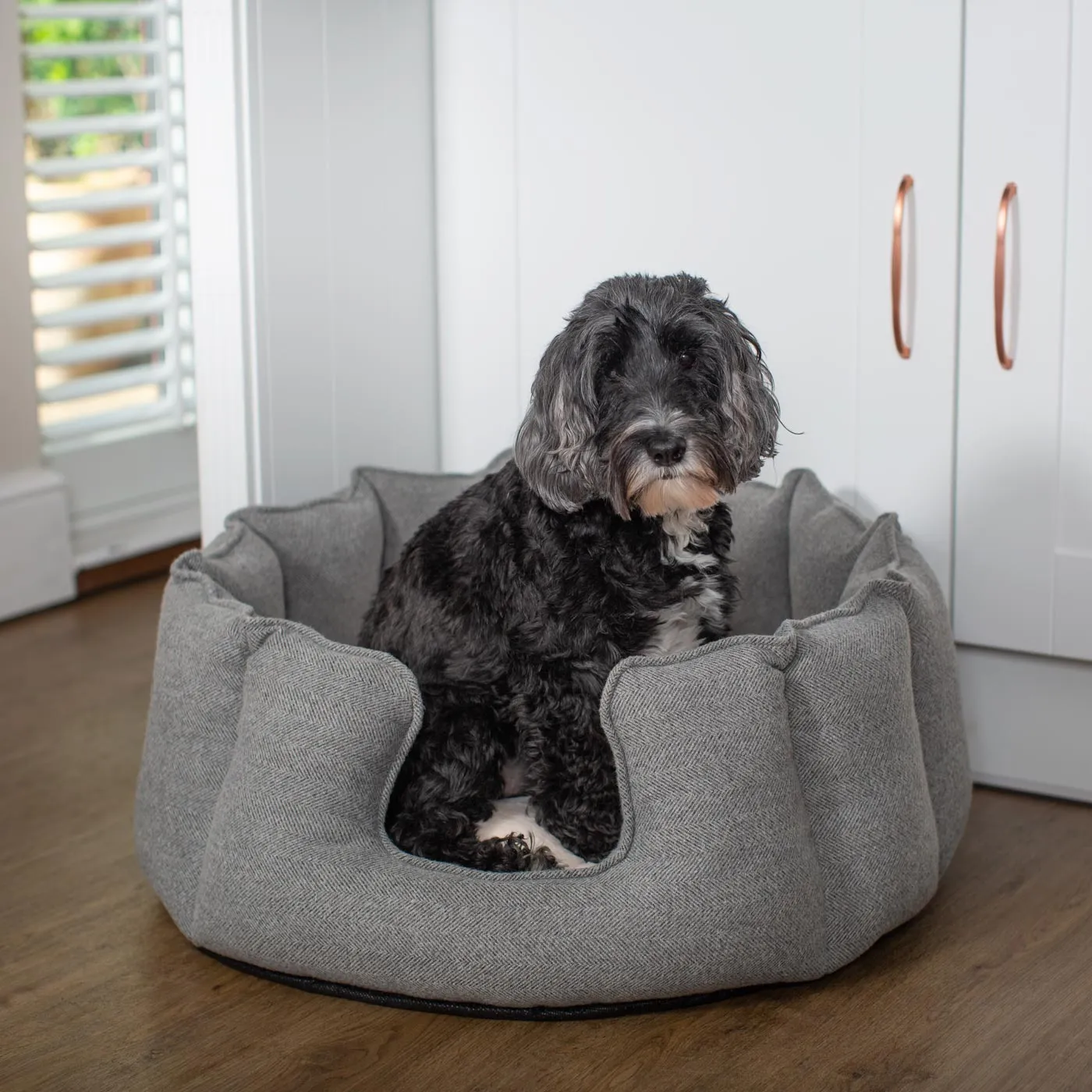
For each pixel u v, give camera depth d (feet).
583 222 9.01
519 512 6.83
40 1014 6.27
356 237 9.04
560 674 6.63
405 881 6.08
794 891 5.96
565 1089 5.65
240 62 8.07
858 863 6.25
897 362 8.09
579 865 6.84
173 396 12.46
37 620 11.62
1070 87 7.32
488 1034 6.03
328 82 8.66
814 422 8.46
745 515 8.57
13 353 11.27
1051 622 7.91
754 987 6.26
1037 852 7.58
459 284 9.62
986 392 7.86
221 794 6.46
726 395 6.57
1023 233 7.57
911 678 6.71
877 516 8.34
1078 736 8.11
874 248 8.03
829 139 8.06
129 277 11.83
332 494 8.84
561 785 6.74
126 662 10.70
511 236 9.32
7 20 10.75
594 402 6.47
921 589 6.98
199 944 6.55
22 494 11.44
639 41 8.54
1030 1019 6.04
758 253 8.43
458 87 9.26
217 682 6.60
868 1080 5.65
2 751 9.18
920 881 6.45
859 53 7.87
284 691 6.28
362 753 6.18
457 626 6.88
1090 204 7.38
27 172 11.06
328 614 8.52
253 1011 6.26
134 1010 6.29
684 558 6.75
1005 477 7.90
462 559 6.97
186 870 6.66
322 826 6.17
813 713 6.17
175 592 7.08
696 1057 5.83
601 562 6.59
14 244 11.07
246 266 8.37
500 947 5.90
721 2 8.22
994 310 7.67
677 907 5.82
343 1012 6.23
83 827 8.14
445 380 9.88
